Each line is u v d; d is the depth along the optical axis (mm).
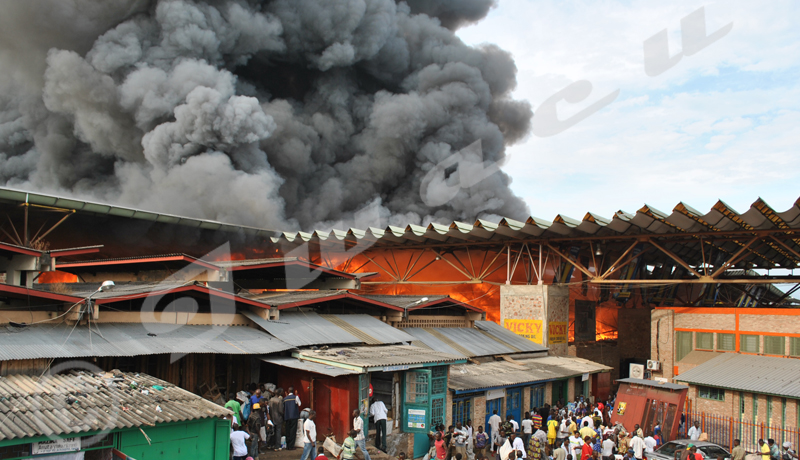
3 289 10656
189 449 9594
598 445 15508
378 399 14953
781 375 19922
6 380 9586
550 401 20125
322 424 13203
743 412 19516
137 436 8938
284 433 12891
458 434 13516
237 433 10398
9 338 10375
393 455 13828
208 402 10391
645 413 19469
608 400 23453
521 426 17656
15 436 7410
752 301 31031
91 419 8414
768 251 28266
